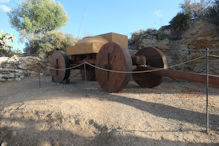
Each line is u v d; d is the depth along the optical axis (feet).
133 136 11.55
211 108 15.30
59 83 33.22
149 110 15.47
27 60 49.47
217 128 11.48
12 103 20.25
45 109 16.65
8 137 15.05
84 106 17.03
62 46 57.36
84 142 12.51
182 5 42.24
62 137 13.52
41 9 59.88
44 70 52.06
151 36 43.52
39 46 56.08
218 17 32.96
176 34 40.91
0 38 63.36
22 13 60.49
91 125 13.84
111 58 21.11
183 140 10.59
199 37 35.81
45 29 63.82
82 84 31.81
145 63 24.26
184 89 24.88
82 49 27.45
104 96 20.59
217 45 32.89
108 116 14.56
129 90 24.11
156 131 11.80
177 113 14.51
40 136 14.17
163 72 18.57
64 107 16.67
